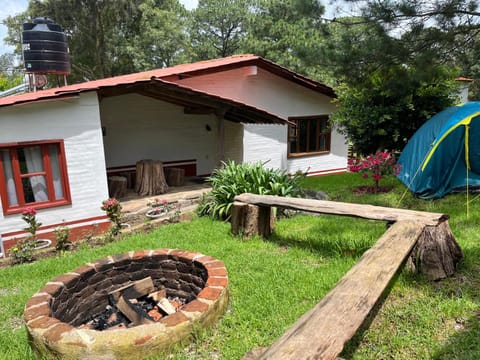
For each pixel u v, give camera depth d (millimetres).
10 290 4023
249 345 2568
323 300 2016
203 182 9711
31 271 4477
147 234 5648
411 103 8586
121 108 9328
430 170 6816
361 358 2387
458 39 5980
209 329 2750
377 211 3979
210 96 7191
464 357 2324
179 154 10383
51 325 2514
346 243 4555
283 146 10391
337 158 11672
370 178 9219
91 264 3578
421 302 3033
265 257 4277
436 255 3379
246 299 3242
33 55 11992
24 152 6078
